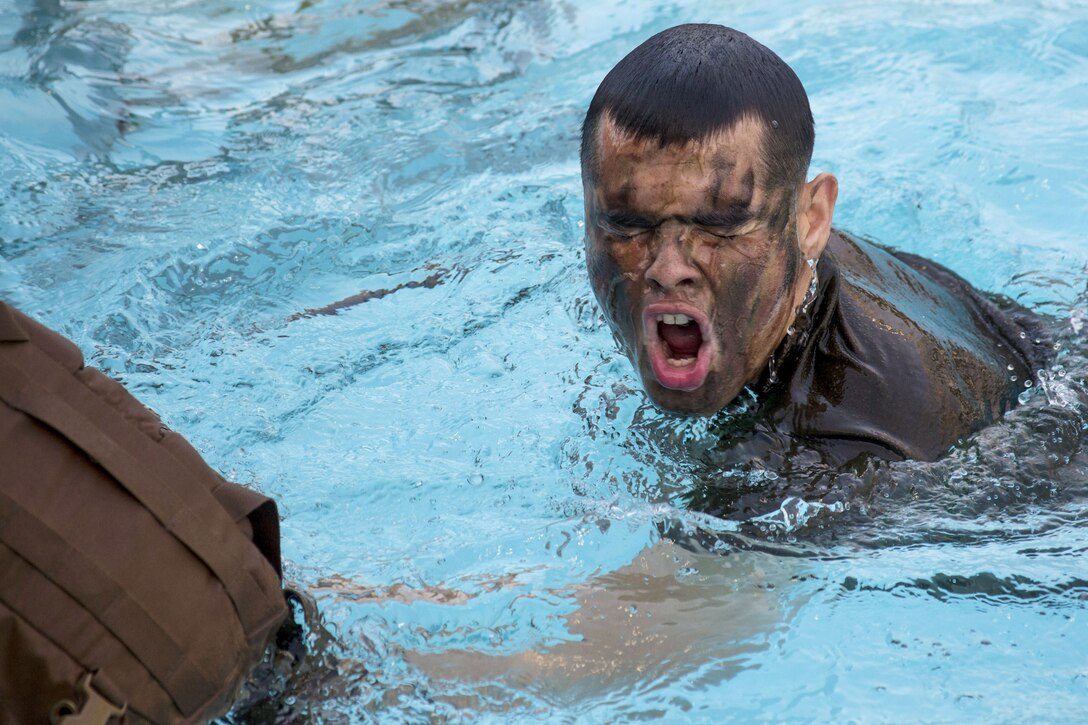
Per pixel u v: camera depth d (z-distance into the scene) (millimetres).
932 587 4488
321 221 7789
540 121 9430
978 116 9258
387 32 11516
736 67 4484
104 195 8172
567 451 5211
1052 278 7164
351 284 7074
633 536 4715
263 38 11336
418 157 8805
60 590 3008
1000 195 8242
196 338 6406
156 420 3498
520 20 11703
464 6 12055
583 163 4684
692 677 4090
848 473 4773
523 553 4637
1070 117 9234
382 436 5449
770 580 4523
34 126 8969
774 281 4641
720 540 4676
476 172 8602
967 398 5086
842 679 4117
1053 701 4027
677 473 4957
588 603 4383
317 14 11898
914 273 6078
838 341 4965
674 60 4461
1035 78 9898
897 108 9461
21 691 2979
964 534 4684
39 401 3160
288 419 5621
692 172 4348
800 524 4695
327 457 5301
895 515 4723
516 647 4168
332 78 10430
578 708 3959
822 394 4898
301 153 8883
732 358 4691
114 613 3059
